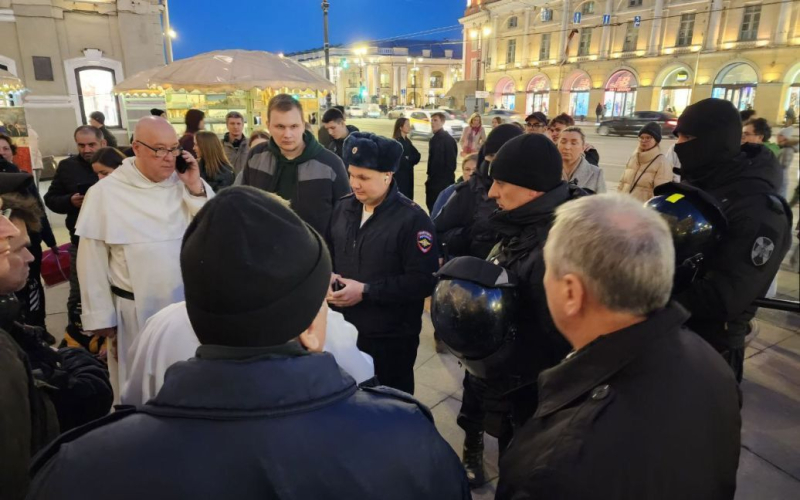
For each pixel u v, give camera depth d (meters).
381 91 74.31
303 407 0.67
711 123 1.67
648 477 0.78
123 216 2.15
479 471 2.21
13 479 0.99
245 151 5.51
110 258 2.23
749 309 1.81
